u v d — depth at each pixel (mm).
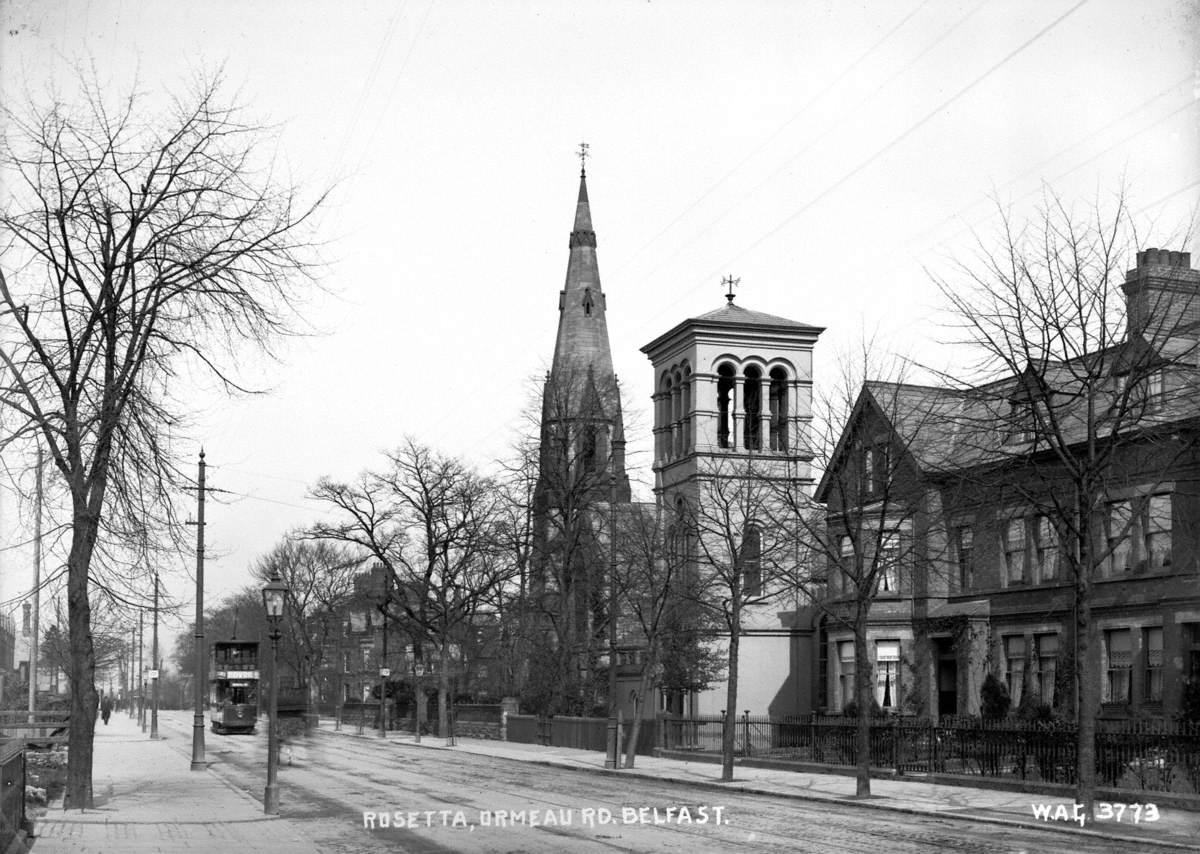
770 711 58375
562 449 68000
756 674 58625
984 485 31031
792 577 41656
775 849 19562
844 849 19500
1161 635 36688
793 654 59094
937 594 46531
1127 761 27562
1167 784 26312
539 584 69812
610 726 42781
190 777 39219
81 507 25297
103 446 25000
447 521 74812
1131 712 36750
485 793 32562
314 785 35656
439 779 38438
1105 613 38406
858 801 28188
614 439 69875
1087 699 23750
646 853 19188
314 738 75188
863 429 36844
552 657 65625
